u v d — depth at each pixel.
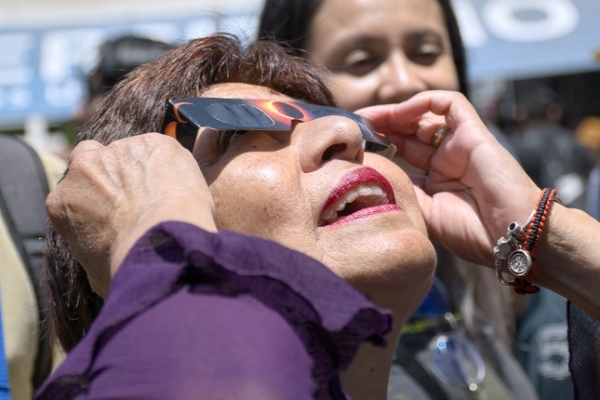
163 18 3.62
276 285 0.92
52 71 3.56
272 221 1.26
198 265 0.90
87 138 1.51
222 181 1.31
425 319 1.99
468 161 1.68
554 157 4.81
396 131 1.80
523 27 3.63
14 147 1.96
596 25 3.68
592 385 1.57
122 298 0.91
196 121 1.31
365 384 1.33
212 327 0.86
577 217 1.59
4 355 1.63
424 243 1.28
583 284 1.54
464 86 2.41
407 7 2.19
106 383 0.84
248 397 0.81
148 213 1.03
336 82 2.08
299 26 2.25
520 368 2.12
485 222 1.66
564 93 5.62
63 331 1.47
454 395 1.87
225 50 1.54
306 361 0.90
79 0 3.74
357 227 1.27
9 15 3.73
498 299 2.22
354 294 0.93
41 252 1.82
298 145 1.35
